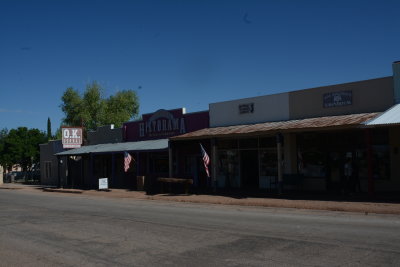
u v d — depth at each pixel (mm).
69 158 37906
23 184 43938
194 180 26359
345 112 19047
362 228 10180
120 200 21266
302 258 7316
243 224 11359
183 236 9852
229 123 23938
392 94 17594
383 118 15383
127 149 27016
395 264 6730
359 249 7820
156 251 8375
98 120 57781
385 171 18109
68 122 58562
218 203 17703
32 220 13742
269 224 11227
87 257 8109
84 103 57500
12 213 15945
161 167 28641
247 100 23109
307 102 20484
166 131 27969
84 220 13289
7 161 55438
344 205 14562
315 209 14633
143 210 15773
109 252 8453
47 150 41938
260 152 22781
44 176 42375
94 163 35438
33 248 9211
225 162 24578
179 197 20391
